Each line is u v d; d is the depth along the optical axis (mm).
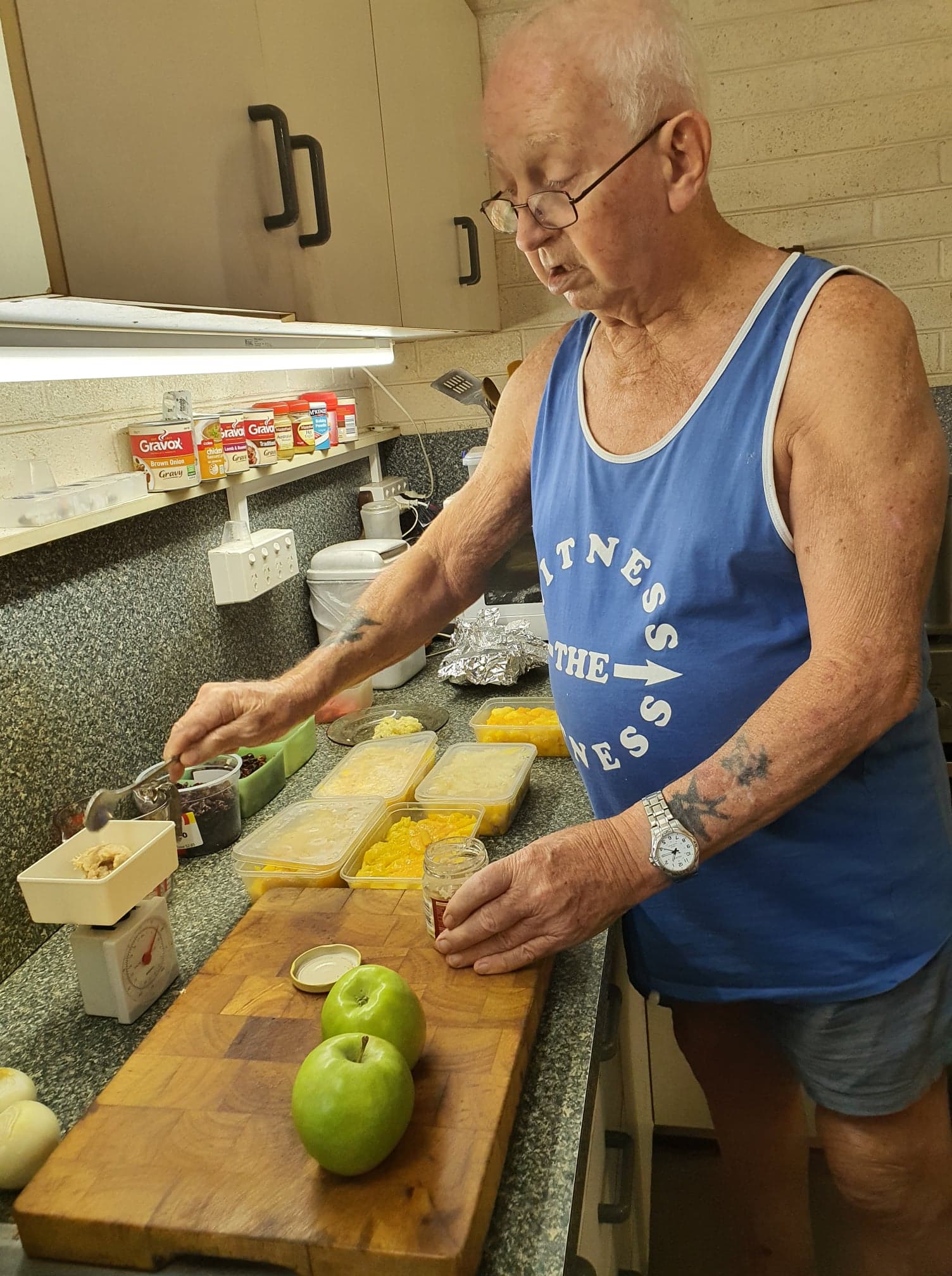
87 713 1227
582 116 810
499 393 2295
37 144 645
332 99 1197
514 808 1312
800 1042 1081
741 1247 1669
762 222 2225
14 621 1091
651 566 935
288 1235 637
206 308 857
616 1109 1179
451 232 1776
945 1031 1042
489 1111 734
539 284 2326
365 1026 755
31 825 1110
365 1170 668
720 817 822
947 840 1039
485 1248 668
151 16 779
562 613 1031
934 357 2213
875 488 800
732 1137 1348
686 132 842
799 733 804
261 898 1103
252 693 1148
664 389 933
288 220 988
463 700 1827
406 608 1235
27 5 638
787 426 852
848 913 981
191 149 838
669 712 948
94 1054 912
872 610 801
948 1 2020
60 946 1124
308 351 1406
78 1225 666
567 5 828
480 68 2107
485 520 1212
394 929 1010
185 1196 675
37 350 875
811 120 2146
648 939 1091
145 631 1368
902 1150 1075
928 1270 1156
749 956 1021
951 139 2090
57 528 1106
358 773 1416
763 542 879
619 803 1036
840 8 2072
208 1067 808
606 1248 1032
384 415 2459
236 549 1563
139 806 1199
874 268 2195
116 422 1354
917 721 998
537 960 920
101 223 709
